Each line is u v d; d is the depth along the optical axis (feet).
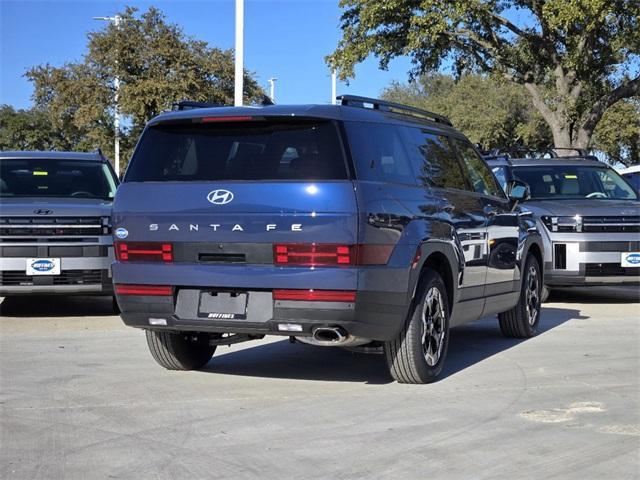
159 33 127.03
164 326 21.01
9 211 33.76
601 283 38.42
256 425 18.29
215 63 127.75
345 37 86.17
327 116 20.16
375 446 16.76
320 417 18.97
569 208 38.86
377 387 22.09
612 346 28.50
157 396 20.99
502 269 27.17
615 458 16.07
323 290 19.33
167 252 20.74
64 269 34.01
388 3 80.02
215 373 23.88
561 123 83.15
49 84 132.26
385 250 19.97
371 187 19.84
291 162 20.01
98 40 126.11
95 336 30.50
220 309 20.35
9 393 21.24
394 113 23.03
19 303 40.96
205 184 20.44
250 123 20.79
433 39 78.74
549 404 20.26
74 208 34.35
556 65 83.25
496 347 28.45
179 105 22.79
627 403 20.40
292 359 26.13
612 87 86.63
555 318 35.53
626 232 38.27
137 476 14.94
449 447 16.70
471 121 160.45
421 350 21.68
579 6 71.51
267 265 19.79
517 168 43.50
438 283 22.41
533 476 14.99
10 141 213.25
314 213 19.36
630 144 159.33
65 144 212.43
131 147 134.51
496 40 85.51
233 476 14.96
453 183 24.56
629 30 77.00
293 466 15.52
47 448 16.60
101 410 19.56
